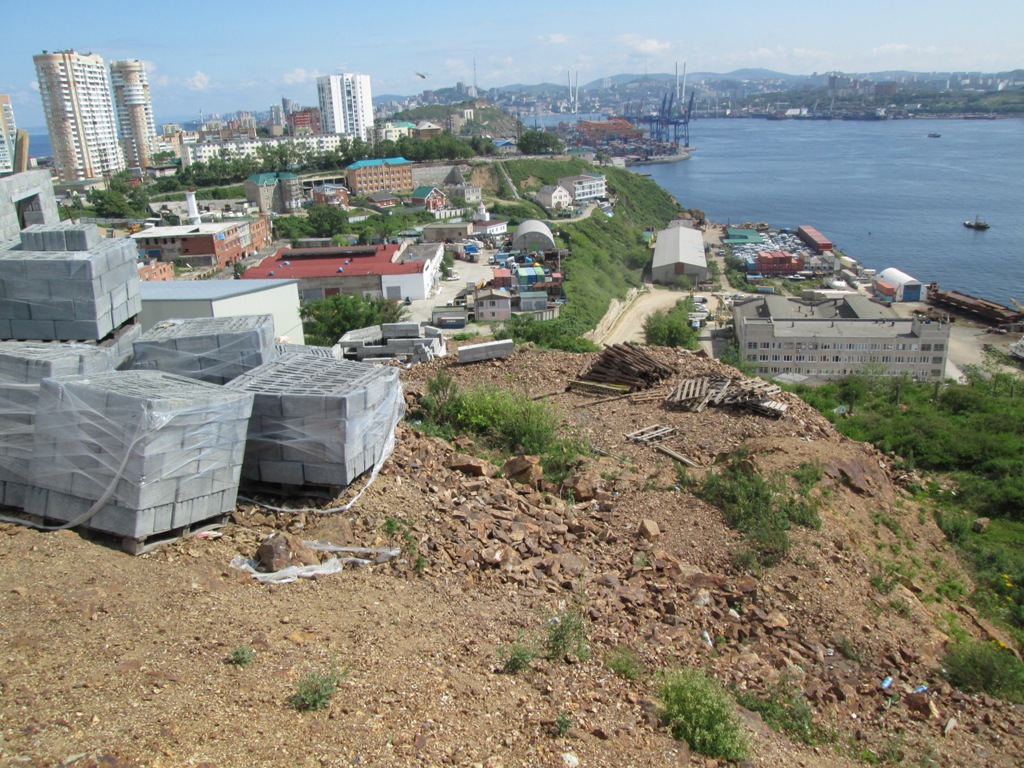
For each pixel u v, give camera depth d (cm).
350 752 520
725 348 5681
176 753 486
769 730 736
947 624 1036
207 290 2523
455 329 5347
